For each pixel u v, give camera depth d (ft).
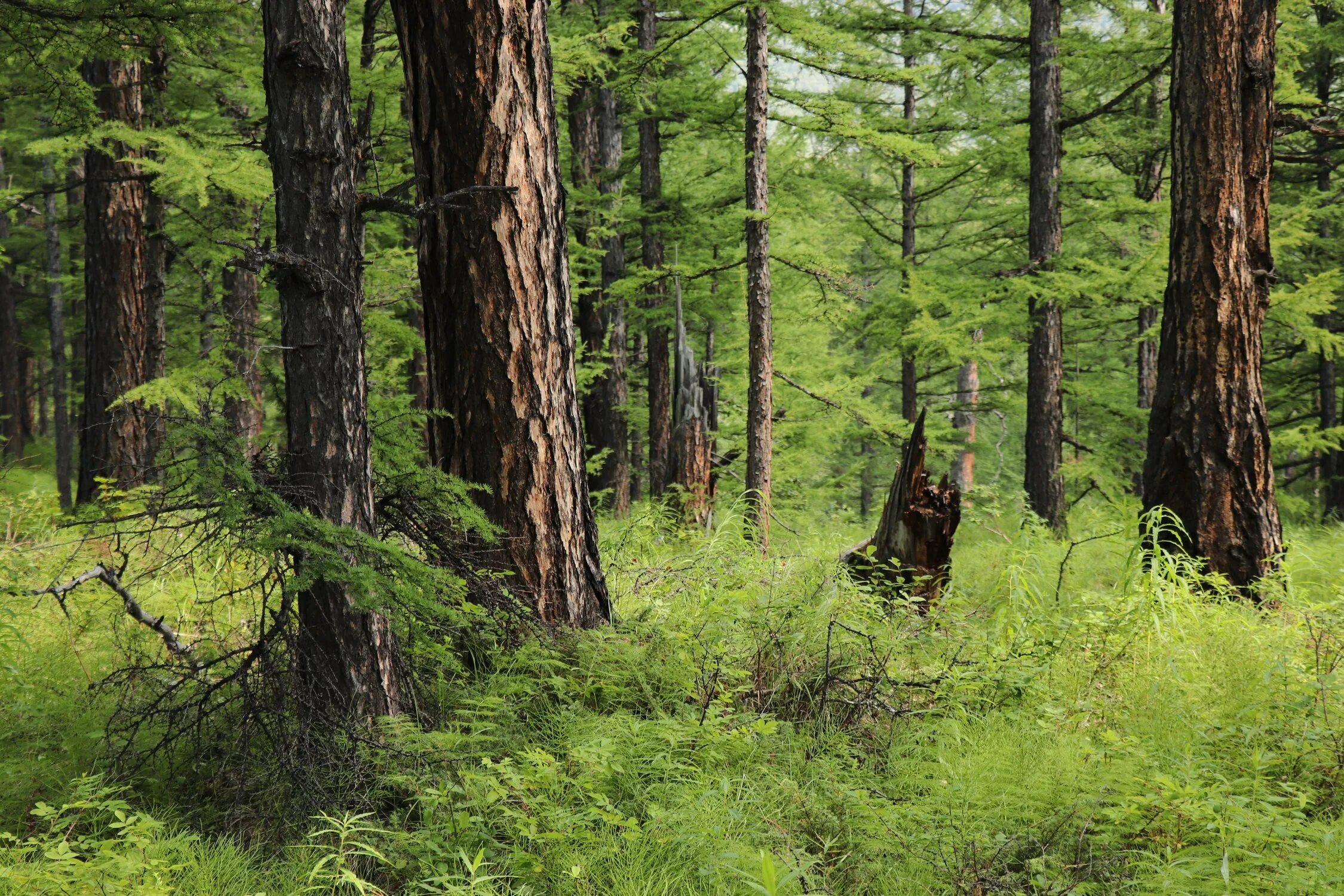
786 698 16.17
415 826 12.36
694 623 17.49
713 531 30.68
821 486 57.98
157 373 37.96
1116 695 16.75
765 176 35.17
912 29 51.44
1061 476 45.24
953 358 45.60
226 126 42.27
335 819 11.45
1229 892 10.12
